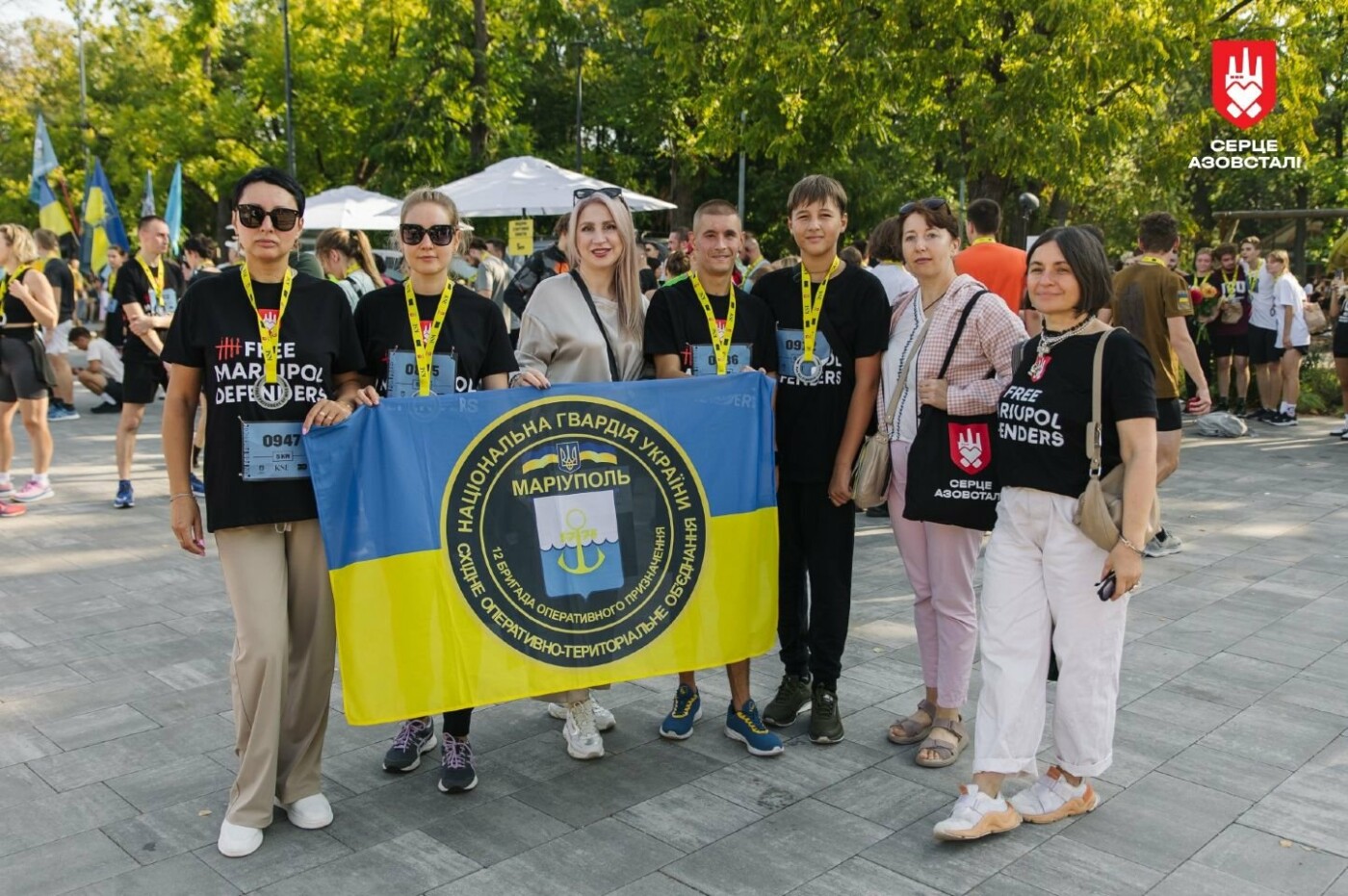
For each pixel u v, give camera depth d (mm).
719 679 4957
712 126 18766
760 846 3465
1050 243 3402
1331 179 26359
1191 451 10781
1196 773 3955
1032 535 3480
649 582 3949
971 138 14195
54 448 10828
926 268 4047
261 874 3297
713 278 4145
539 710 4602
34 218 37219
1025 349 3559
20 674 4973
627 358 4133
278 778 3584
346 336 3604
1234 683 4816
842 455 4145
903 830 3568
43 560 6871
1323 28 16281
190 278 10625
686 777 3961
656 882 3258
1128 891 3189
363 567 3518
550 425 3801
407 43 24500
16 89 39750
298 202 3430
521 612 3771
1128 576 3281
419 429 3609
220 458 3381
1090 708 3492
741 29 15945
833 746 4227
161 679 4906
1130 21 12953
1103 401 3320
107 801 3768
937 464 3912
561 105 34531
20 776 3955
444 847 3463
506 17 25328
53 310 8391
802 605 4434
